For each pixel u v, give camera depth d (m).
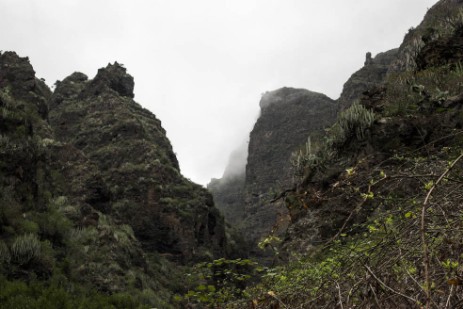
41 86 56.25
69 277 14.64
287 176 35.94
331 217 9.02
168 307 20.19
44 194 19.72
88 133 45.31
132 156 41.66
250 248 57.41
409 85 11.86
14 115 17.48
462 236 1.93
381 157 9.16
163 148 48.56
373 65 77.25
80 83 56.78
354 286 2.02
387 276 2.02
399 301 1.89
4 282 10.16
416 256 2.12
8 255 11.93
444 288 1.84
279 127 108.94
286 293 2.64
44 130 30.42
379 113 11.71
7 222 13.55
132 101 53.84
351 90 74.19
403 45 46.50
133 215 36.06
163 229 36.22
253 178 102.88
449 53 12.61
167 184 40.78
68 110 49.31
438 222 2.20
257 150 108.00
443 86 10.86
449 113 9.16
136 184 38.16
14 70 36.59
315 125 102.94
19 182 15.91
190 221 37.69
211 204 44.91
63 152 27.02
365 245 2.70
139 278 21.09
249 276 3.65
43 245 14.52
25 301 8.90
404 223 2.28
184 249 36.06
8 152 15.86
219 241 43.81
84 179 25.66
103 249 19.89
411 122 9.57
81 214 21.12
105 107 48.62
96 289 15.50
